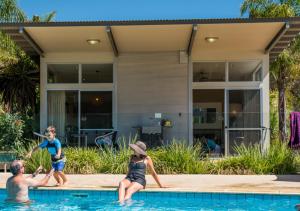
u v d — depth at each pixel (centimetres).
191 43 1291
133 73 1434
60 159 877
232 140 1250
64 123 1301
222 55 1421
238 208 730
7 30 1197
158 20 1117
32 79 1727
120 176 1004
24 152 1123
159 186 823
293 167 1069
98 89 1431
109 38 1230
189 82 1421
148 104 1426
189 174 1046
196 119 1263
